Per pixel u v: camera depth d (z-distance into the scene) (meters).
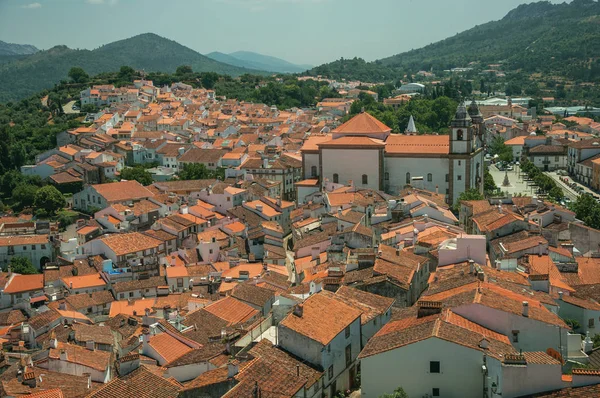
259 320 102.12
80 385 99.06
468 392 74.88
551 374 68.31
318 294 94.69
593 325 102.50
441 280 100.44
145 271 182.62
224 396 72.44
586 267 128.50
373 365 77.25
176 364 89.56
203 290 159.62
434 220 161.00
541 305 88.44
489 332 79.88
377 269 109.75
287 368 78.69
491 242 137.62
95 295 169.62
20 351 133.25
